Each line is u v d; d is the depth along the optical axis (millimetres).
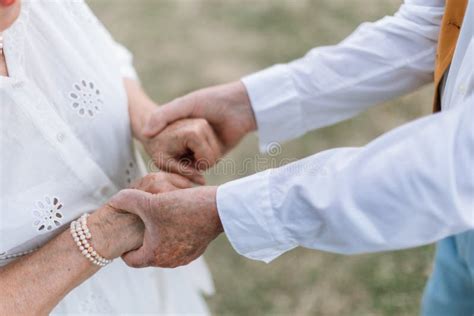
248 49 3160
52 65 978
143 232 1023
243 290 2137
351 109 1285
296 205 863
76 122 1023
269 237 904
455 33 978
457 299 1393
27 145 941
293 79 1252
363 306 2035
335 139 2604
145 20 3439
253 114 1277
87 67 1042
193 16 3445
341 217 808
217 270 2207
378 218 795
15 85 899
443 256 1338
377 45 1192
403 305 2010
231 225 911
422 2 1144
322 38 3158
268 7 3432
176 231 973
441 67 1016
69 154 1005
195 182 1238
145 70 3082
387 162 781
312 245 905
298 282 2137
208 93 1254
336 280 2121
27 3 927
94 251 1010
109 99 1096
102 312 1180
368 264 2146
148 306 1307
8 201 950
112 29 3377
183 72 3053
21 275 991
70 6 1049
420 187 761
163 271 1360
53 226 1016
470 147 745
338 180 815
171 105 1233
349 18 3260
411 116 2676
